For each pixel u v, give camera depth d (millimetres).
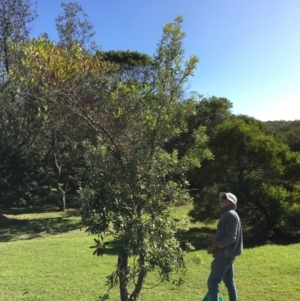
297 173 11898
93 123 3928
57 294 6191
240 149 11609
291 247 9750
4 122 18312
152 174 3883
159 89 4152
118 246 3822
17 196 17844
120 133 4004
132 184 3873
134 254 3602
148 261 3750
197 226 13414
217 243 4613
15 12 18219
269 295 5879
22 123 18688
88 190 3652
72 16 18922
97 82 3906
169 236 3881
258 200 11227
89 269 7715
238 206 11219
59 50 3787
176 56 4152
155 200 3889
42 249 9906
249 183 11430
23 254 9367
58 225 16719
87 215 3652
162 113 4102
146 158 3943
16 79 4242
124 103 4047
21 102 17297
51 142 20141
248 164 11945
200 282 6602
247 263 7855
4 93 17000
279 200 11062
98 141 3998
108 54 30766
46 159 20875
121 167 3898
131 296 4051
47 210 21312
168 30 4145
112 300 5805
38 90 3846
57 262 8406
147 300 5703
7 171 17766
